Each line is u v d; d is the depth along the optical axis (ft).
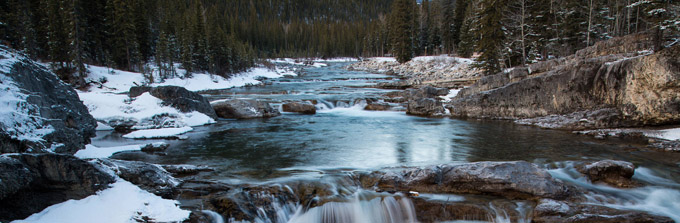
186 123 56.39
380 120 66.08
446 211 23.17
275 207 22.95
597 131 49.14
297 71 249.34
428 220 23.25
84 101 53.88
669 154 37.09
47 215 17.52
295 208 23.56
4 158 16.52
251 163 33.65
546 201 22.58
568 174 29.89
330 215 23.21
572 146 41.81
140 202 19.90
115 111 53.88
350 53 422.00
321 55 422.41
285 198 23.86
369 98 85.51
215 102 70.08
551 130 53.52
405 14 219.61
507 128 56.18
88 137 38.11
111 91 119.24
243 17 604.90
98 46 144.46
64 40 121.80
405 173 27.04
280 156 36.96
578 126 52.60
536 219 21.52
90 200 19.27
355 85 131.64
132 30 149.59
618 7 110.52
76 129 33.78
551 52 118.62
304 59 395.75
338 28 472.85
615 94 50.83
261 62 266.57
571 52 111.96
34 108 26.76
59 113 31.40
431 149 40.96
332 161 34.71
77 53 115.14
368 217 23.40
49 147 25.76
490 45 106.32
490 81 75.46
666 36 71.87
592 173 27.99
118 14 145.18
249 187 24.41
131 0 164.96
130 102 56.70
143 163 24.94
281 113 76.84
